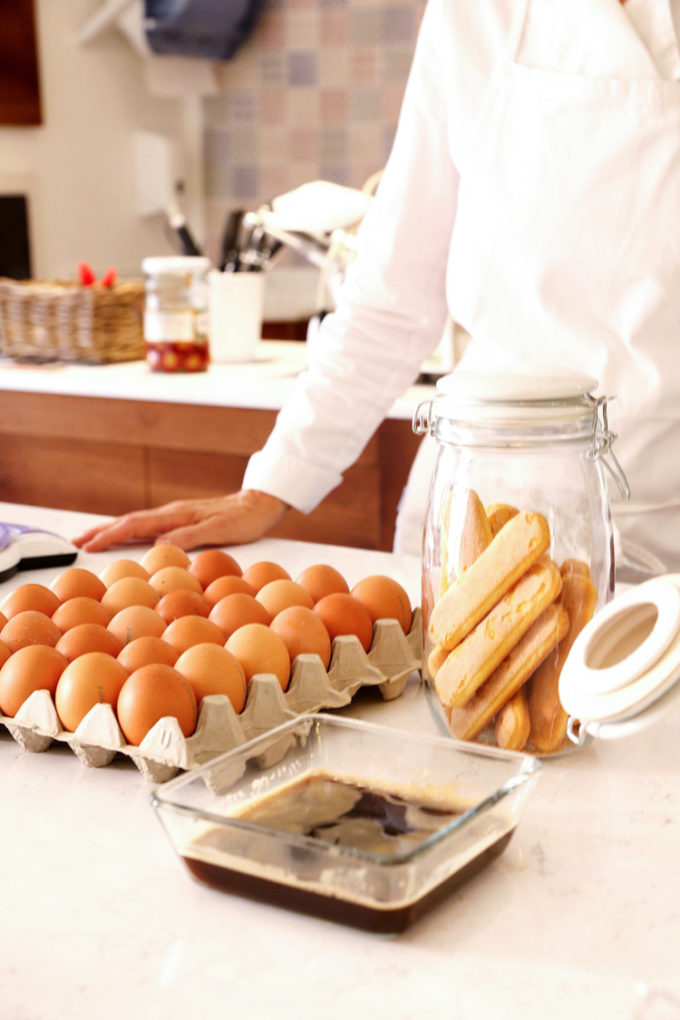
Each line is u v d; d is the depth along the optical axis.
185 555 1.10
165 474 2.38
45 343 2.70
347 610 0.90
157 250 4.13
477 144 1.30
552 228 1.28
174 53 3.72
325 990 0.53
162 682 0.75
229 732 0.75
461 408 0.74
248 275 2.66
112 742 0.75
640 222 1.26
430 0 1.32
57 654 0.81
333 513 2.23
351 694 0.87
